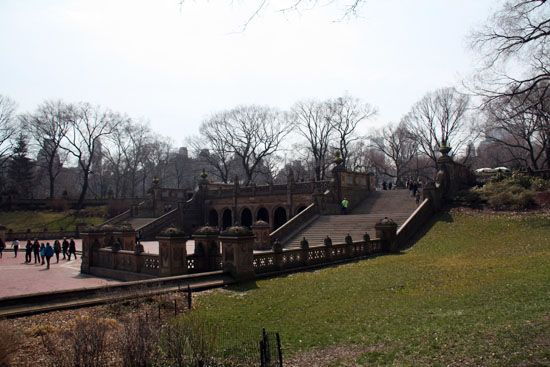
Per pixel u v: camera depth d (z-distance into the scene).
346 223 34.31
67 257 35.41
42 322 11.44
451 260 21.17
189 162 109.88
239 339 9.48
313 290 15.39
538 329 8.41
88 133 75.12
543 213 29.50
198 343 7.77
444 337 8.68
